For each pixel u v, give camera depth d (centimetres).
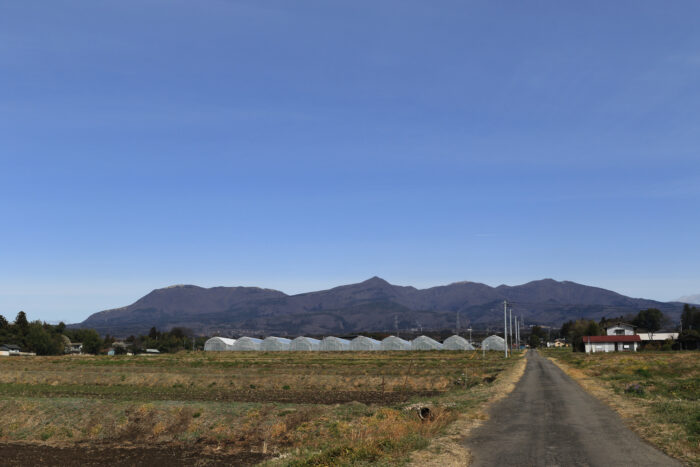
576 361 9800
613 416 2820
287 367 10369
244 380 7712
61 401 5256
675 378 5584
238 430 4209
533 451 1994
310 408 4353
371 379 7294
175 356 16050
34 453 4038
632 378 5300
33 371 9619
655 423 2469
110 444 4259
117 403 5034
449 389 6550
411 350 17462
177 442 4197
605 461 1814
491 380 6738
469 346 17488
